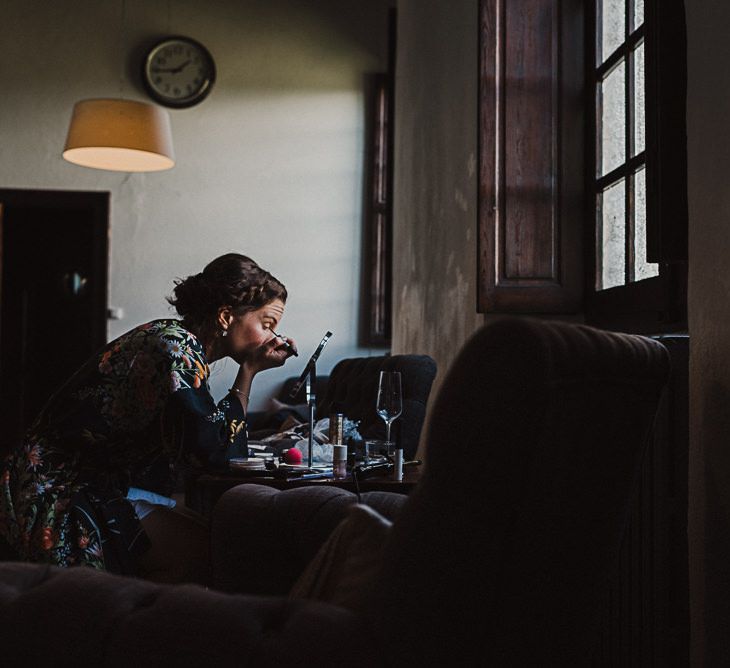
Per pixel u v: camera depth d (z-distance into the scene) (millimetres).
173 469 2836
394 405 2947
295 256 8328
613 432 1511
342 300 8336
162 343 2256
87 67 8250
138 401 2223
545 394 1284
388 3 8492
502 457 1277
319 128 8406
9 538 2152
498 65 3570
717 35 1892
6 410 9250
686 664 2199
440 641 1289
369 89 8453
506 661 1371
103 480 2246
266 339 2568
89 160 6340
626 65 3141
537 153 3557
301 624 1277
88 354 9117
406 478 2797
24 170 8164
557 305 3521
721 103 1867
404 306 6234
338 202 8383
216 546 2068
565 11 3576
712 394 1912
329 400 4898
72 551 2125
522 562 1348
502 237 3531
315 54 8430
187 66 8297
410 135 6121
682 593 2203
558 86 3572
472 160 4207
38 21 8219
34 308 9312
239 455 2588
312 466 2920
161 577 2314
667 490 2268
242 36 8375
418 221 5723
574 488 1433
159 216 8250
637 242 3027
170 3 8328
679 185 2121
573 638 1555
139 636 1272
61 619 1299
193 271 8266
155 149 5867
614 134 3289
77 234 9344
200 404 2250
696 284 2000
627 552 2514
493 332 1297
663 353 1644
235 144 8336
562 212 3549
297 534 1937
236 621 1274
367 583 1362
